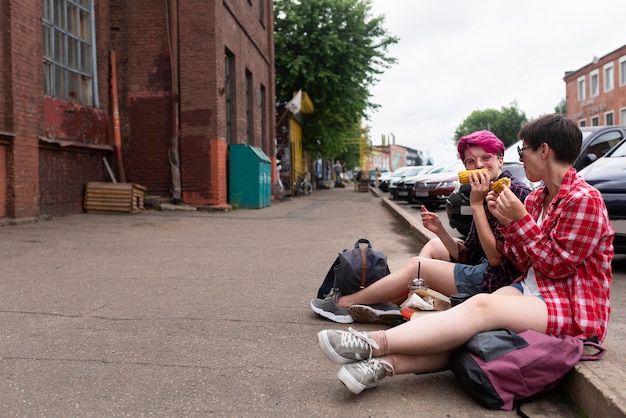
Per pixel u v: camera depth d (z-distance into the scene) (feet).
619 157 21.93
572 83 155.02
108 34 44.93
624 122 129.49
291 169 89.20
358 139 169.99
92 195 40.52
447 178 51.29
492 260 10.43
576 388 8.44
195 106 45.68
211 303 15.07
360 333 8.87
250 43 62.08
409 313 11.59
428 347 8.80
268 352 11.12
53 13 36.96
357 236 30.73
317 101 92.89
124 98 46.09
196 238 28.76
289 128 88.22
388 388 9.33
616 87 130.93
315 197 85.92
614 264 21.43
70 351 11.07
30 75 33.17
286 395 9.05
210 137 45.80
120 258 22.22
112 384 9.43
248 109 64.18
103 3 43.91
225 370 10.13
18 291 16.25
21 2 32.12
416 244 27.55
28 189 33.09
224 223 36.96
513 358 8.42
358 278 13.21
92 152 41.83
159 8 45.52
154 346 11.43
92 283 17.48
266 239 28.89
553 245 8.68
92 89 42.50
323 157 131.13
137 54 45.83
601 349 8.83
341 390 9.27
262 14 70.74
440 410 8.51
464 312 8.84
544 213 9.48
